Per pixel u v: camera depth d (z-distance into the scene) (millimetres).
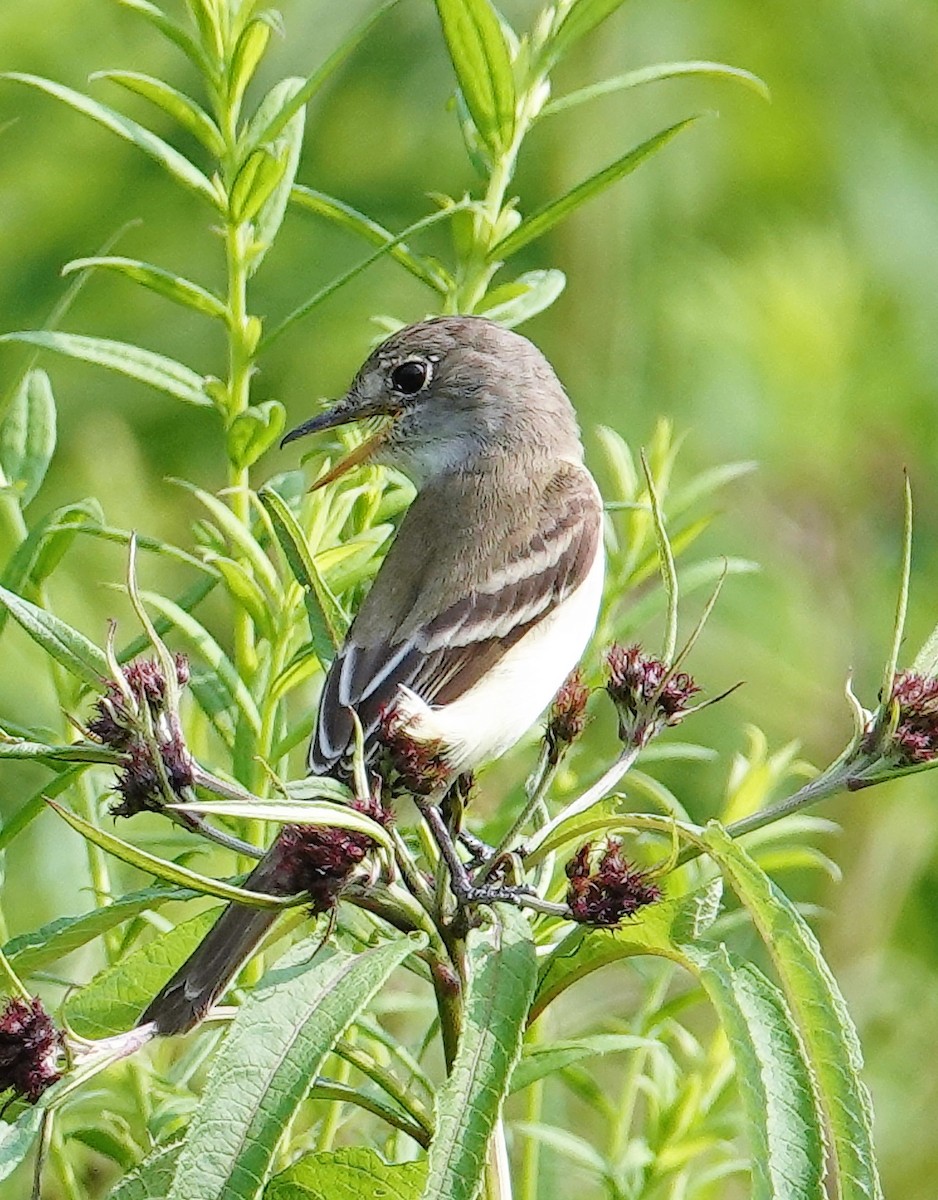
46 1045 6449
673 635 7652
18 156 14898
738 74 9602
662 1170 9469
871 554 14164
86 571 13172
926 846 13297
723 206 15180
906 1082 12969
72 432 14188
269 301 14797
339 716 8828
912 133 15523
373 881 6770
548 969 7445
